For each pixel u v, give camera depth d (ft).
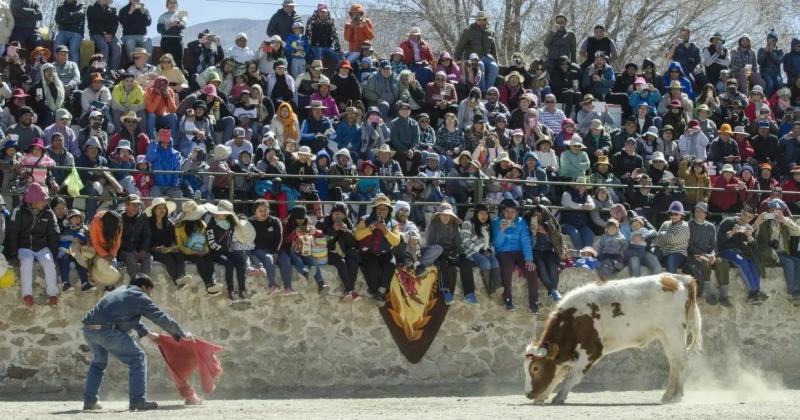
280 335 70.28
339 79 86.43
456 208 78.28
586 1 145.89
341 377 71.31
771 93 101.81
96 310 51.98
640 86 92.99
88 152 72.33
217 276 69.10
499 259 74.08
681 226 76.33
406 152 79.82
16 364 65.67
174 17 88.53
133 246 66.85
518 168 78.89
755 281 78.79
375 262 71.56
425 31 151.23
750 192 83.61
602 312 58.08
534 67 94.38
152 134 77.56
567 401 60.44
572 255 76.84
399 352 72.38
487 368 74.02
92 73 80.12
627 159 84.23
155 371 67.97
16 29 84.58
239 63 86.89
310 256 70.90
